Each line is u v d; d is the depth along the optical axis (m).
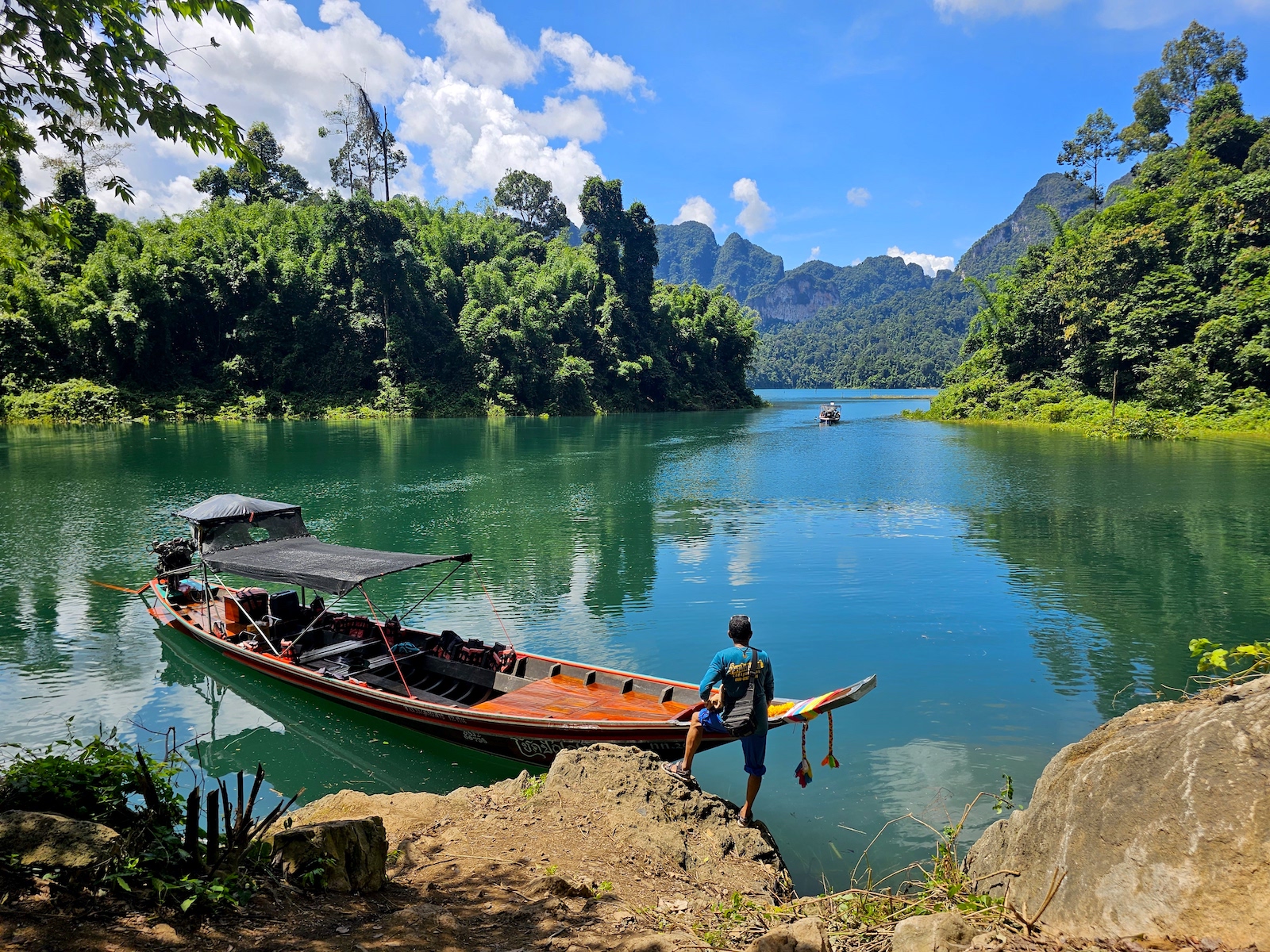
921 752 8.28
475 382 71.88
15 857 3.43
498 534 19.88
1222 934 2.83
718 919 4.46
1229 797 3.07
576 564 16.78
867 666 10.84
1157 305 53.25
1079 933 3.35
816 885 5.96
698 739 6.41
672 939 4.00
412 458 36.97
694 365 92.31
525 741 8.41
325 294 66.62
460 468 33.19
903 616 13.02
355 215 67.06
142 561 16.95
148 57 5.19
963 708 9.38
